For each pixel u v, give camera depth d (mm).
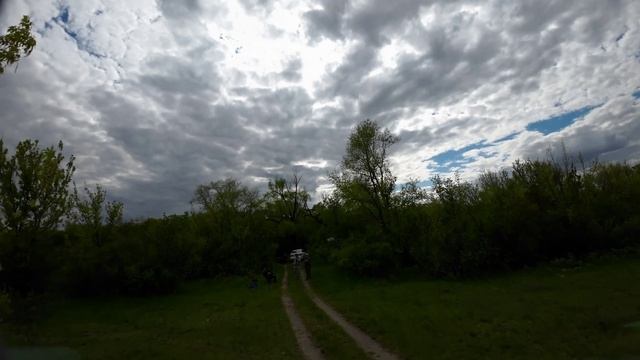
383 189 39750
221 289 36156
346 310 20844
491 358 11578
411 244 36906
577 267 28062
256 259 49656
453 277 30766
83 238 32469
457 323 15898
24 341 15547
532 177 37125
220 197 54406
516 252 31547
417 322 16500
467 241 31078
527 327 14508
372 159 40094
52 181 22953
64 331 18297
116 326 19891
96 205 33250
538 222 31938
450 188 35750
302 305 23875
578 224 31328
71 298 30219
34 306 20766
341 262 37094
